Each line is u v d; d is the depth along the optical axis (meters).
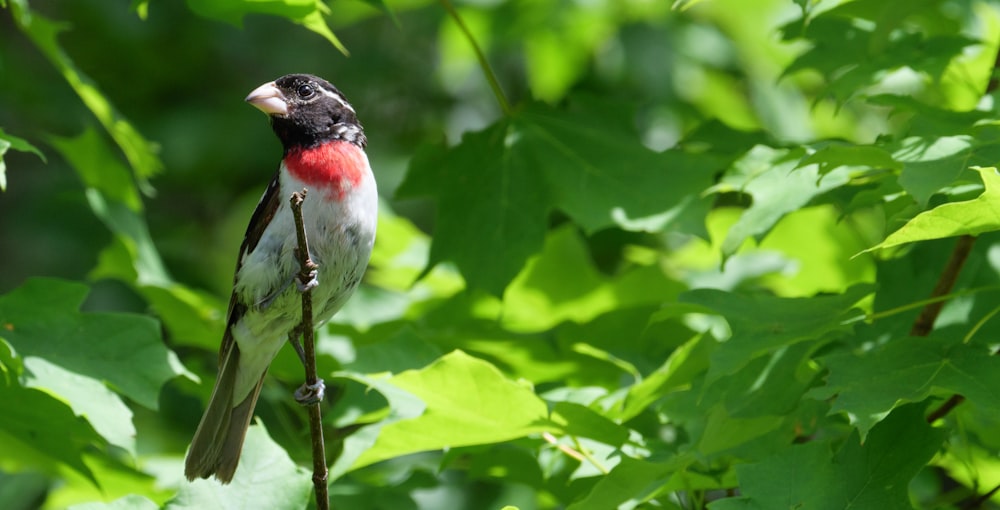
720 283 10.45
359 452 7.42
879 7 8.26
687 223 8.48
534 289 10.34
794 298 6.94
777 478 6.31
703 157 8.90
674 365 7.53
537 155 9.14
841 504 6.21
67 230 15.77
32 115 16.69
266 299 7.76
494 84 9.57
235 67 18.31
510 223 8.98
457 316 10.06
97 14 17.11
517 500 11.12
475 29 15.38
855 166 6.98
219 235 18.39
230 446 7.14
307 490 6.99
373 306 10.39
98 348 7.42
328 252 7.75
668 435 8.65
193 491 6.89
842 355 6.38
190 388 10.10
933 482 9.43
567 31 15.62
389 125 18.45
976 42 8.21
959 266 7.26
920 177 6.00
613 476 6.73
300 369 9.35
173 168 17.12
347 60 17.81
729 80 16.48
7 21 17.53
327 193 7.78
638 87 16.06
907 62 8.13
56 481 11.11
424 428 7.27
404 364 8.00
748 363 7.32
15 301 7.48
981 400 5.96
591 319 9.70
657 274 10.19
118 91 18.16
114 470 8.88
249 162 17.30
